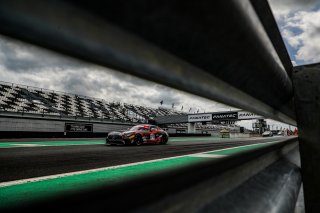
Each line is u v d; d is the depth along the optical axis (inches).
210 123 2687.0
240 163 26.6
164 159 189.9
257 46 21.0
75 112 1326.3
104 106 1651.1
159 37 13.1
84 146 389.7
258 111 32.8
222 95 22.3
